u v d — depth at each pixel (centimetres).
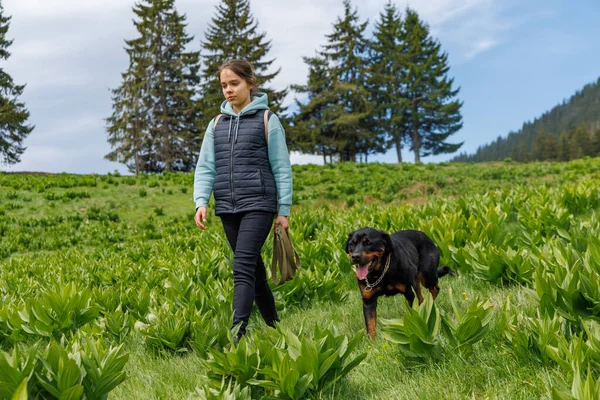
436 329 265
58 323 420
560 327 272
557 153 14400
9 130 3725
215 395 225
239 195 342
